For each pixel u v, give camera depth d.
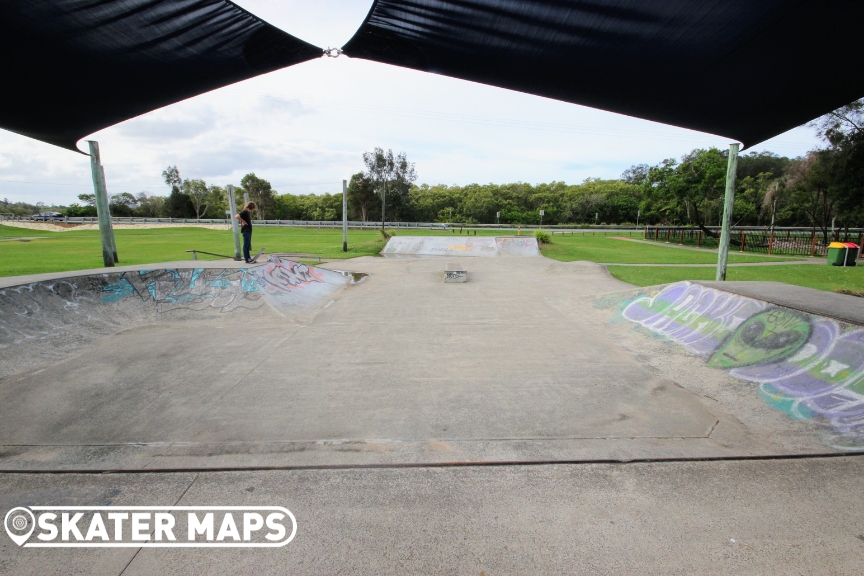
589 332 7.22
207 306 8.27
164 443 3.62
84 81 3.98
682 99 4.06
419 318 8.18
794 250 23.73
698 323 6.32
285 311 8.47
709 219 42.16
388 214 54.91
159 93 4.50
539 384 4.95
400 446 3.57
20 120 4.52
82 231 35.47
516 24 3.37
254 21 3.49
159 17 3.28
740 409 4.20
